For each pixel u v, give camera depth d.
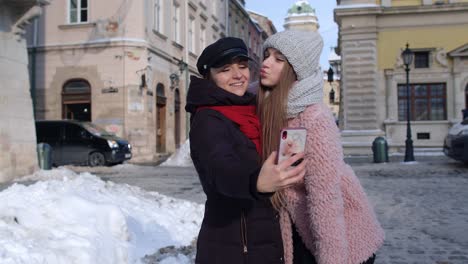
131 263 4.54
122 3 22.00
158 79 23.89
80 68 22.23
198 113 2.08
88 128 19.09
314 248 2.16
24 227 4.37
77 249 4.09
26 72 13.70
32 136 13.88
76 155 18.80
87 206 5.02
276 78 2.23
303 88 2.12
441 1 26.16
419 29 26.52
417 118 26.61
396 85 26.56
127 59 21.81
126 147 19.53
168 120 25.27
